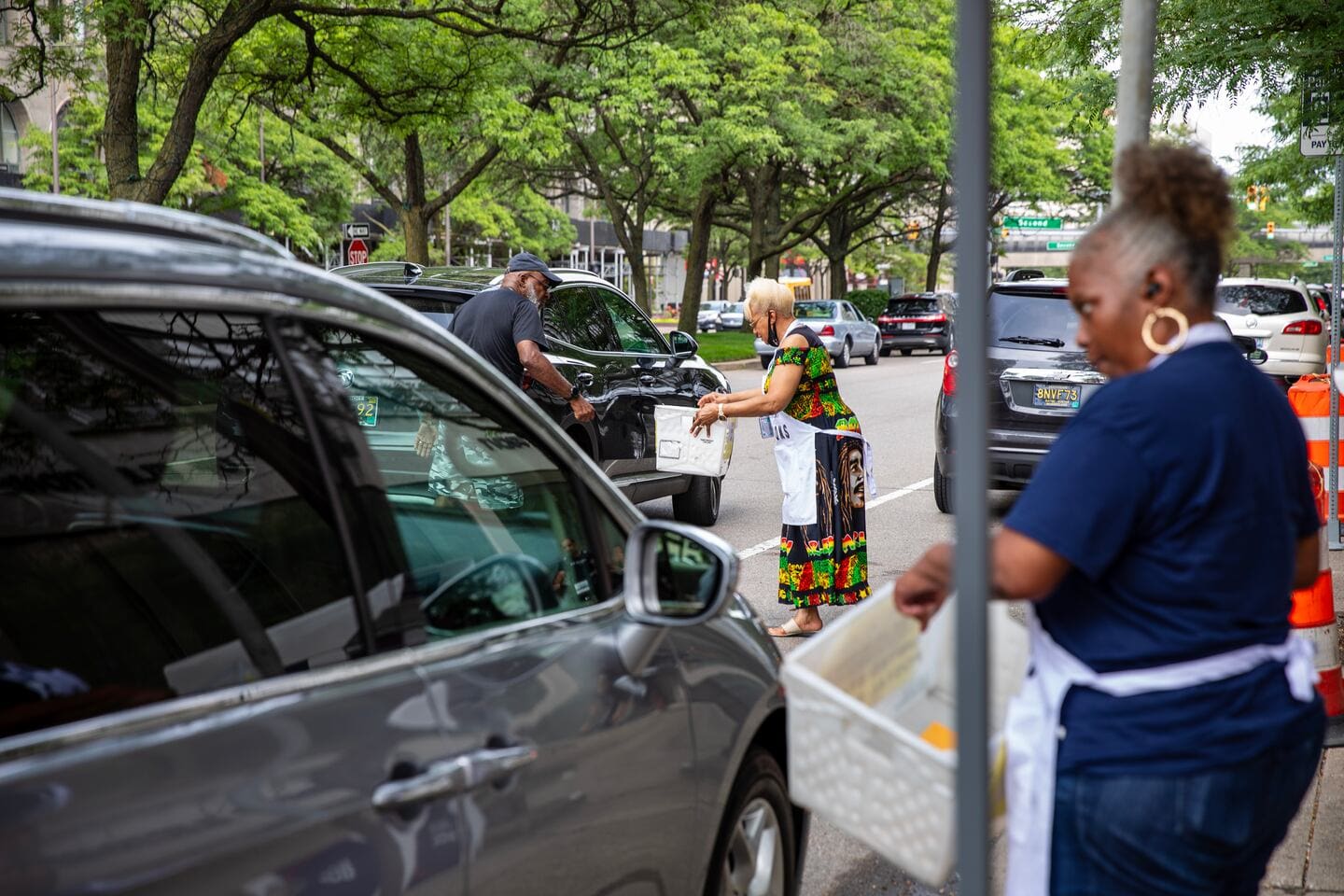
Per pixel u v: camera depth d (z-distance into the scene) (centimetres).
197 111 1523
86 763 158
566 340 863
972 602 164
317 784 180
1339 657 575
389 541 214
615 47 1945
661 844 256
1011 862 214
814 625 666
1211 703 201
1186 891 205
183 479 246
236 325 246
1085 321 217
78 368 255
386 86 1966
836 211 4691
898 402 2241
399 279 857
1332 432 881
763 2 3130
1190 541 200
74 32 1608
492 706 215
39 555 233
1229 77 815
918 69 3556
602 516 272
